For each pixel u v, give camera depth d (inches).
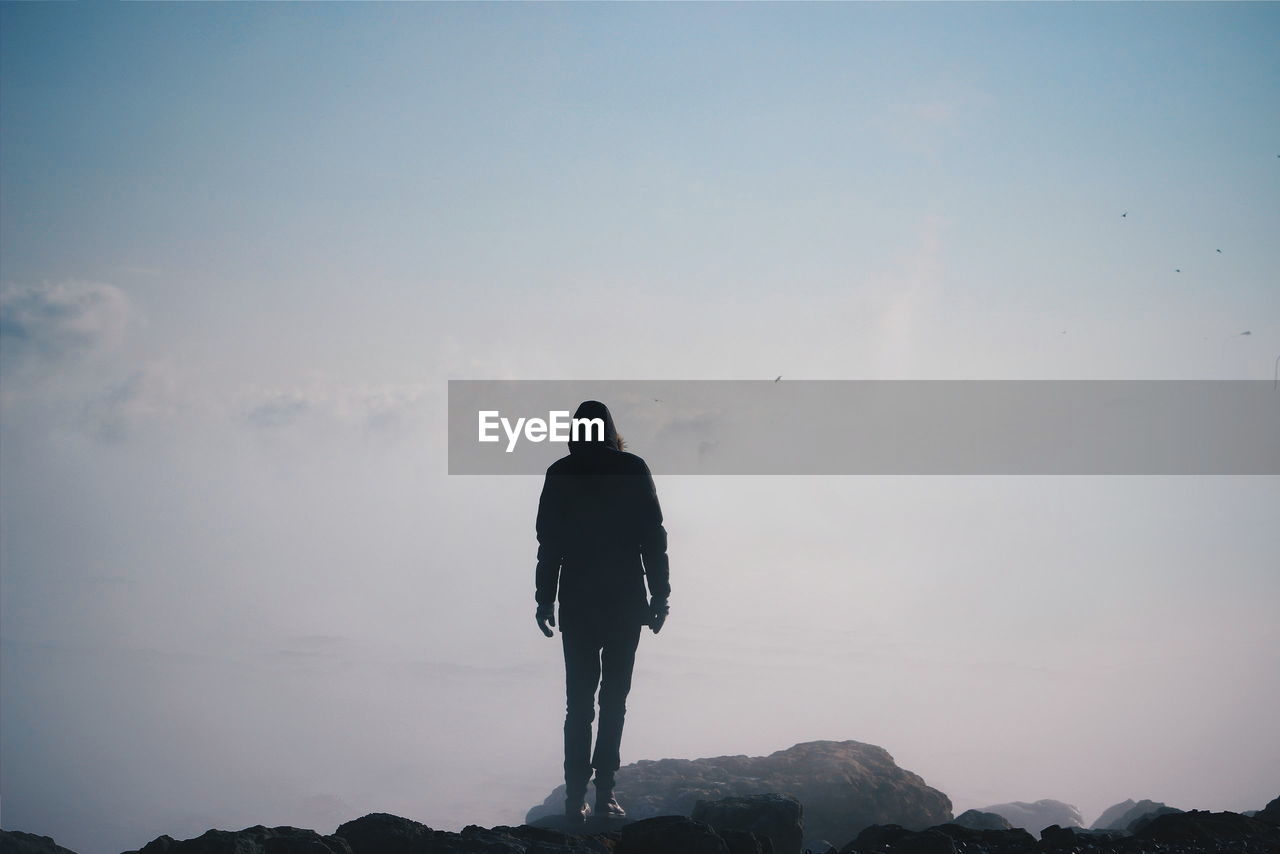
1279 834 321.4
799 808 348.8
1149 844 307.1
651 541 376.8
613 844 287.7
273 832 264.2
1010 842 313.0
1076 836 315.3
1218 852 296.7
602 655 379.9
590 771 379.6
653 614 376.5
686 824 287.1
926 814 533.3
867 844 320.2
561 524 377.7
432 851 262.8
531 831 279.6
